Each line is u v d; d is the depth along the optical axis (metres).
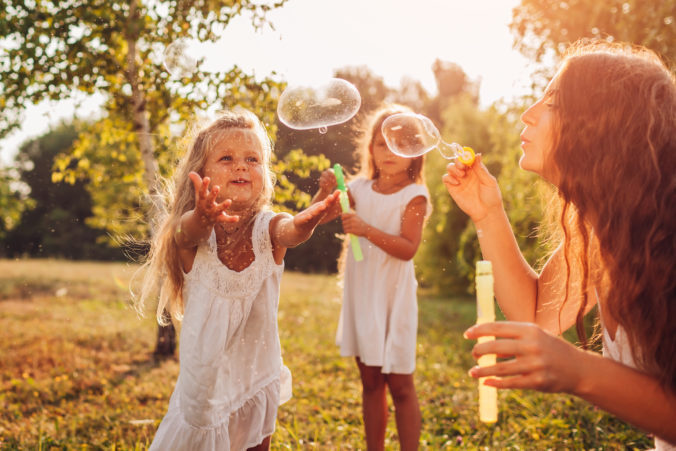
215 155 1.75
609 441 2.57
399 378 2.25
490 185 1.41
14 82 3.69
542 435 2.68
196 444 1.64
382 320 2.26
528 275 1.41
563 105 1.11
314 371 3.99
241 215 1.77
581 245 1.18
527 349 0.81
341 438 2.61
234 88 3.16
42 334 5.21
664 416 0.83
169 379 3.73
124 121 4.47
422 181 2.55
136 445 2.39
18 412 2.93
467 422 2.91
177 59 2.25
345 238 2.60
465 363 4.52
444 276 11.57
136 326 5.76
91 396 3.30
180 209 1.78
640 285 0.95
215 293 1.67
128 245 2.61
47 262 17.08
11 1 3.59
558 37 4.81
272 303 1.79
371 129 2.50
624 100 1.05
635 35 4.26
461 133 12.21
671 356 0.88
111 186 13.22
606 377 0.82
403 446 2.21
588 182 1.06
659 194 0.98
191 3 2.94
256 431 1.75
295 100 2.01
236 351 1.74
